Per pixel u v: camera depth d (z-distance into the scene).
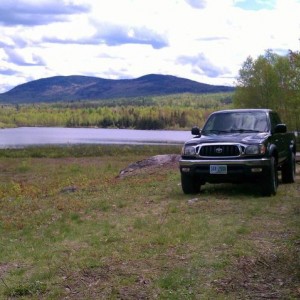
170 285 4.18
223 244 5.36
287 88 48.47
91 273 4.61
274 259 4.77
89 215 7.58
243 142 8.39
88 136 91.50
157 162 15.80
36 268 4.88
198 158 8.58
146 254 5.11
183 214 7.14
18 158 31.38
